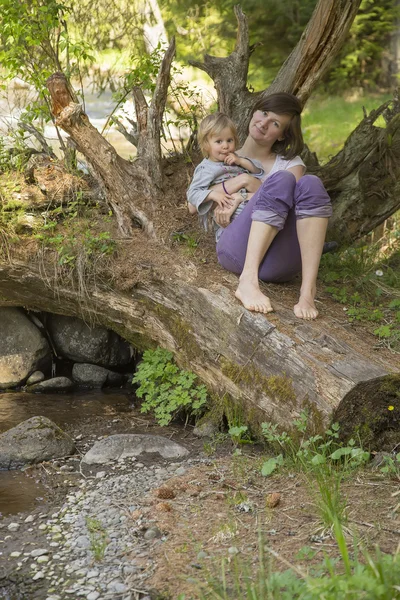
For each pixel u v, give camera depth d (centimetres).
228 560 298
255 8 1484
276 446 400
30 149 586
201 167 463
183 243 504
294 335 404
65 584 293
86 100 1277
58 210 523
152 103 545
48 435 421
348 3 545
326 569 279
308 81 577
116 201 521
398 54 1595
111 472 397
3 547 323
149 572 297
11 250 513
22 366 543
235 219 443
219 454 414
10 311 552
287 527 322
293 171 460
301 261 432
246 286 422
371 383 374
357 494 343
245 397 416
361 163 588
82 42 620
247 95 610
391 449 383
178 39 1516
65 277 505
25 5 587
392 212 594
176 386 469
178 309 459
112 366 564
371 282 518
